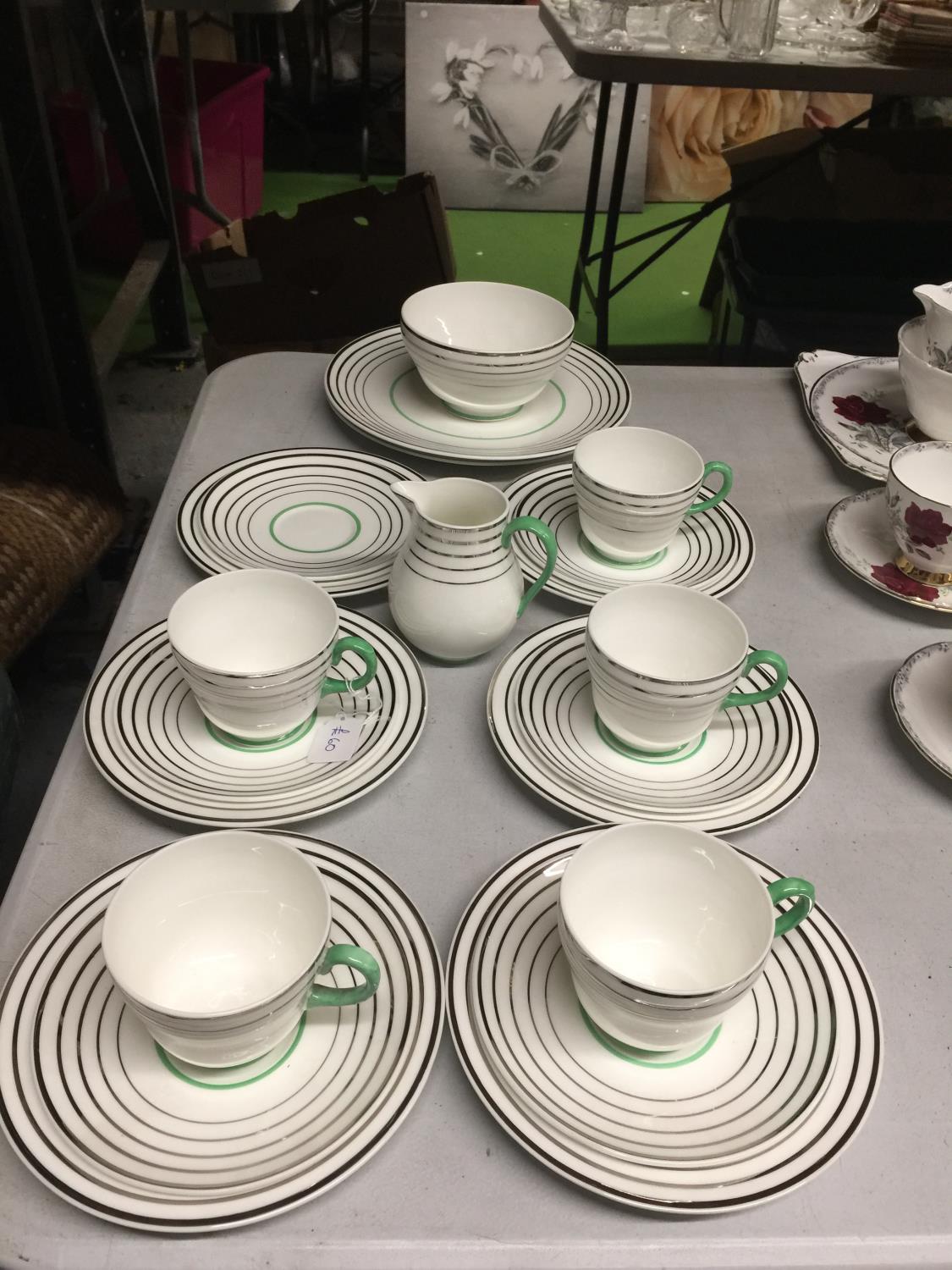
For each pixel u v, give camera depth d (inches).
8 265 67.9
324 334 76.4
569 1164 18.6
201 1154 18.6
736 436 41.1
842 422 41.1
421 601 28.6
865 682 30.9
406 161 126.5
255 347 75.9
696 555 34.3
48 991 20.6
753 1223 18.6
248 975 20.9
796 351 80.0
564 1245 18.2
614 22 76.2
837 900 24.6
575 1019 21.3
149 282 91.5
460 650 29.5
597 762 27.1
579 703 28.8
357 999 20.0
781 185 94.7
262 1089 19.8
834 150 94.8
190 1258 17.7
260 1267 17.7
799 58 74.0
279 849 20.6
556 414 39.2
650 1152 19.0
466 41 121.0
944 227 87.8
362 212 71.4
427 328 38.7
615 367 41.1
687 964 21.8
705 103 125.8
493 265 117.0
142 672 28.2
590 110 124.1
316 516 34.8
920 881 25.3
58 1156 18.1
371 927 22.1
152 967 20.6
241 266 72.6
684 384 44.1
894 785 27.8
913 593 33.4
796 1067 20.6
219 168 108.8
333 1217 18.4
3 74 65.3
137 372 101.2
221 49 130.8
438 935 23.0
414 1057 19.8
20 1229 17.8
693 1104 20.0
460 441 37.1
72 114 102.0
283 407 40.6
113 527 67.5
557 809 26.2
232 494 34.9
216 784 25.6
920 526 32.4
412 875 24.4
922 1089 21.0
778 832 26.3
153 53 106.9
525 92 123.3
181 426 93.9
